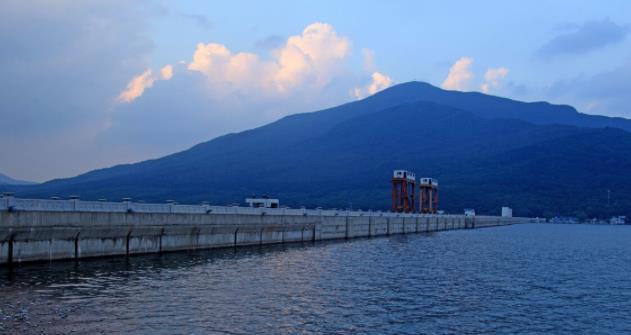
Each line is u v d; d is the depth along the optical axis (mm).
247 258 67812
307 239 107125
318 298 42188
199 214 73812
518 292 49125
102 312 34250
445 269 64125
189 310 35969
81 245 56250
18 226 48719
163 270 52750
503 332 34812
